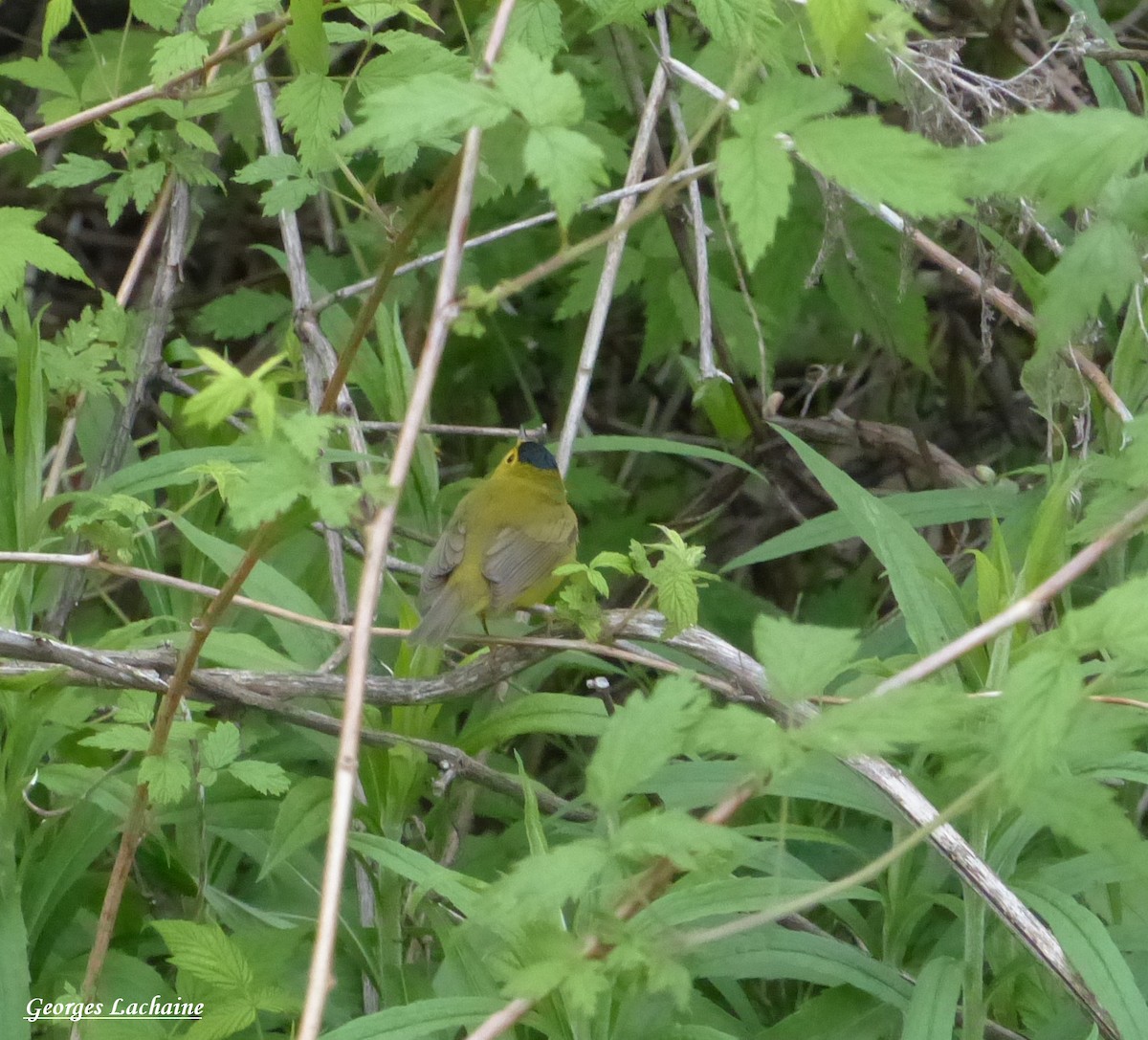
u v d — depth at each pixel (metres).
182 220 9.41
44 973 6.77
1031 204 7.29
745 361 11.30
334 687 6.94
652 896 4.29
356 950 7.16
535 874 3.81
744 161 3.80
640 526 12.02
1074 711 3.97
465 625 8.53
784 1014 7.71
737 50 6.04
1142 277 4.50
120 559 6.81
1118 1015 4.90
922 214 3.72
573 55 11.52
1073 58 10.28
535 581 8.29
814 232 10.79
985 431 13.29
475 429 9.13
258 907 7.88
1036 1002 6.51
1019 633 6.00
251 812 7.37
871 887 7.36
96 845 6.87
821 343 13.39
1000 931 6.35
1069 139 3.81
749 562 8.23
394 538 9.11
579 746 10.17
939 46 8.02
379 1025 5.18
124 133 8.60
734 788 4.16
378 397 9.37
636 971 4.80
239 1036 6.68
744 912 6.09
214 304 12.46
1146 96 8.33
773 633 4.05
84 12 14.31
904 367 13.26
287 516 5.20
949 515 8.47
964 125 7.32
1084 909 5.35
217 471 6.23
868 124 3.79
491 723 7.14
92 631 10.46
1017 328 12.73
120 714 6.34
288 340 8.95
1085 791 3.92
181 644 7.38
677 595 5.94
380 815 7.26
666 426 14.16
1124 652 3.66
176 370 10.93
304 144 6.55
